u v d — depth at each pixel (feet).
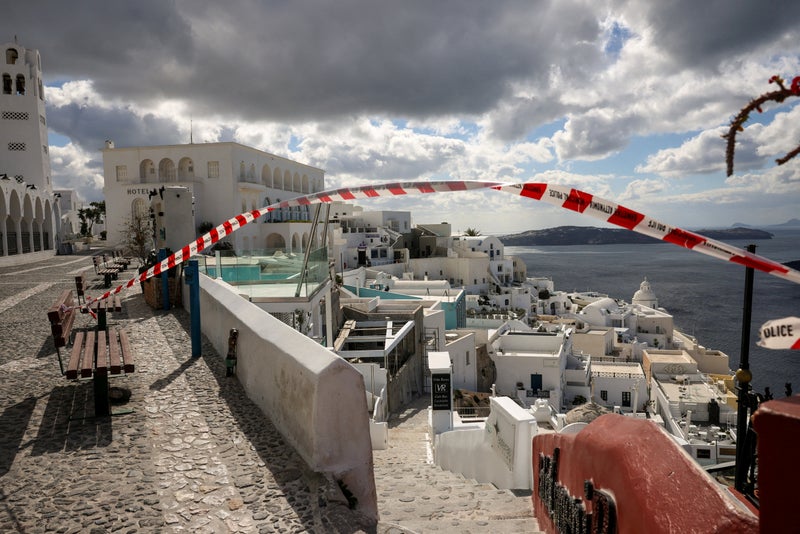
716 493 7.04
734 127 5.31
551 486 15.84
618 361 169.58
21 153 191.62
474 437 33.09
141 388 26.17
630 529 9.11
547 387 124.06
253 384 24.02
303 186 265.95
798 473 5.31
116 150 199.52
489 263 277.23
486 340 131.13
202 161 199.93
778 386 205.46
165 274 49.98
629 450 9.59
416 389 92.58
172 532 14.03
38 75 195.11
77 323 43.68
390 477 29.32
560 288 501.97
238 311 28.86
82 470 17.61
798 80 4.94
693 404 114.01
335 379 16.81
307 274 46.09
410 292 170.91
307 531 13.99
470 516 19.94
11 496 16.02
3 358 32.30
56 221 200.03
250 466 17.56
